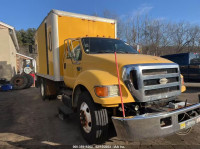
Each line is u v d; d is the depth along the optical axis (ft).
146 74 9.34
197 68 29.27
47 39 18.52
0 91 36.17
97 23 18.40
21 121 15.49
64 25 16.33
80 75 11.27
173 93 10.41
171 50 78.74
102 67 10.63
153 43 78.69
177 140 11.23
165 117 8.42
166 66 10.07
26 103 23.22
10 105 22.35
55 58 16.17
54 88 23.27
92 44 13.69
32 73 48.26
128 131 8.09
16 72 74.13
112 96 8.97
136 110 9.64
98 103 9.25
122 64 9.43
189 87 33.06
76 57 14.12
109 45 14.26
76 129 13.34
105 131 9.86
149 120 8.09
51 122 15.05
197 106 9.70
